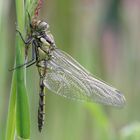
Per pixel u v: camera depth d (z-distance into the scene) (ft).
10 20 1.62
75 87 1.47
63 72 1.47
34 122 1.73
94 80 1.48
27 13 1.32
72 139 1.75
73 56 1.73
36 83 1.70
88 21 1.80
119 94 1.47
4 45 1.59
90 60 1.80
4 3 1.56
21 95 1.31
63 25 1.70
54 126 1.75
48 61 1.46
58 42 1.71
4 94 1.64
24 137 1.32
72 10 1.71
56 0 1.69
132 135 1.60
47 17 1.69
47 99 1.74
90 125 1.76
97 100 1.47
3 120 1.64
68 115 1.75
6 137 1.33
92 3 1.79
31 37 1.36
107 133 1.68
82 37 1.77
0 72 1.59
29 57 1.51
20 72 1.30
